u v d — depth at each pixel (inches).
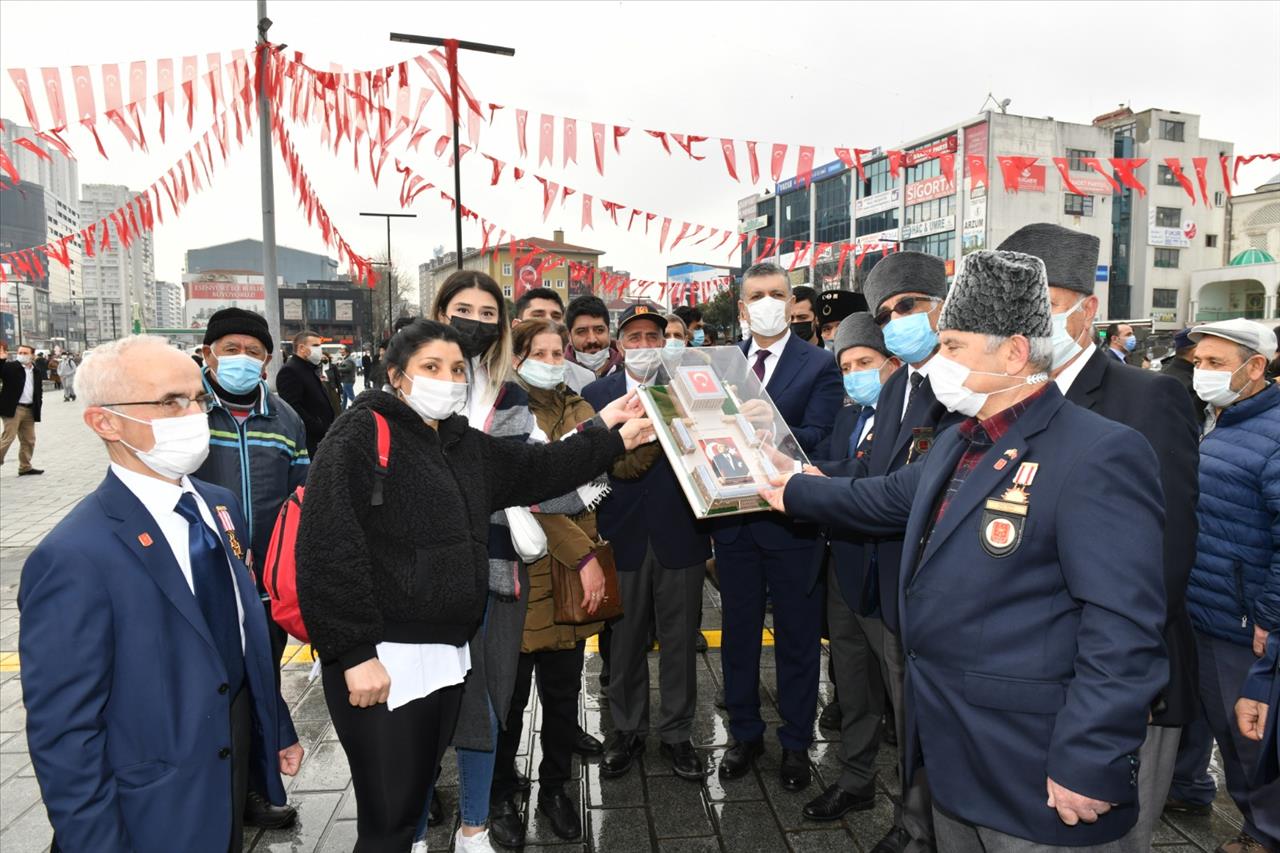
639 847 108.5
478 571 81.7
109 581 62.7
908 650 71.4
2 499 366.9
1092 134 1392.7
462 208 360.8
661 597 125.6
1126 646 57.1
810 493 94.5
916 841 95.4
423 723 79.0
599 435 102.7
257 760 77.5
